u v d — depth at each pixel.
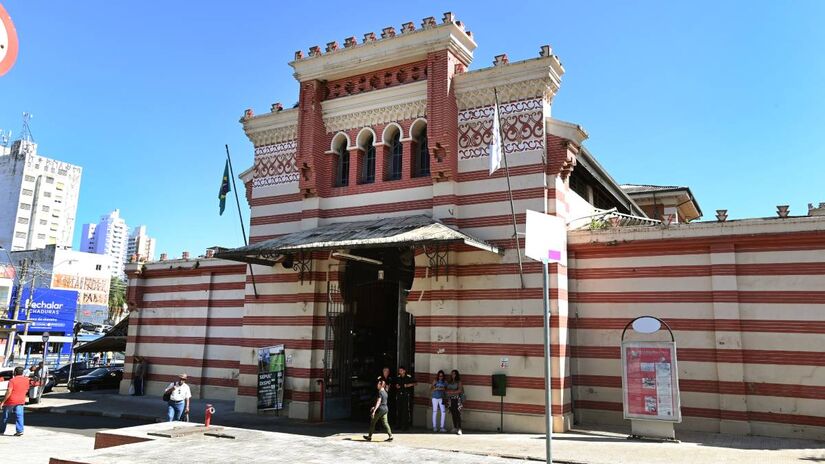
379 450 9.99
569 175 18.39
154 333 27.67
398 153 20.47
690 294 16.66
